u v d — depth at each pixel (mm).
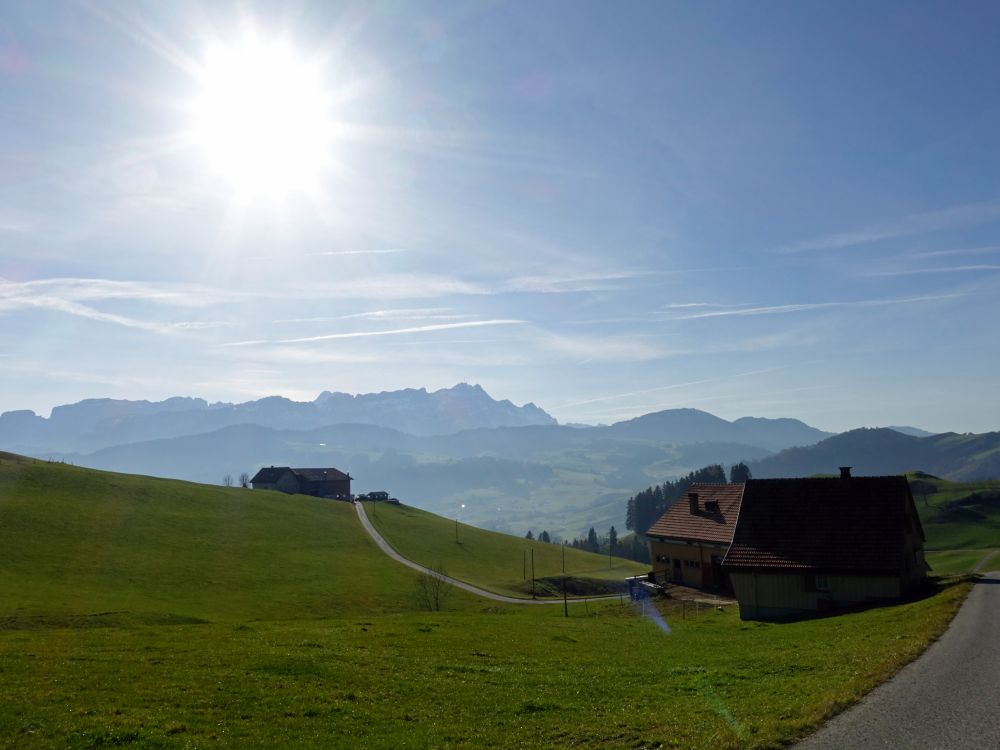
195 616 70188
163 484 143375
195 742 18703
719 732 17391
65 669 27531
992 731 16312
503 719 21297
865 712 18172
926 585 56531
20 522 96188
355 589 95312
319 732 19844
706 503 83812
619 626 50844
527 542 174500
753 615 55469
